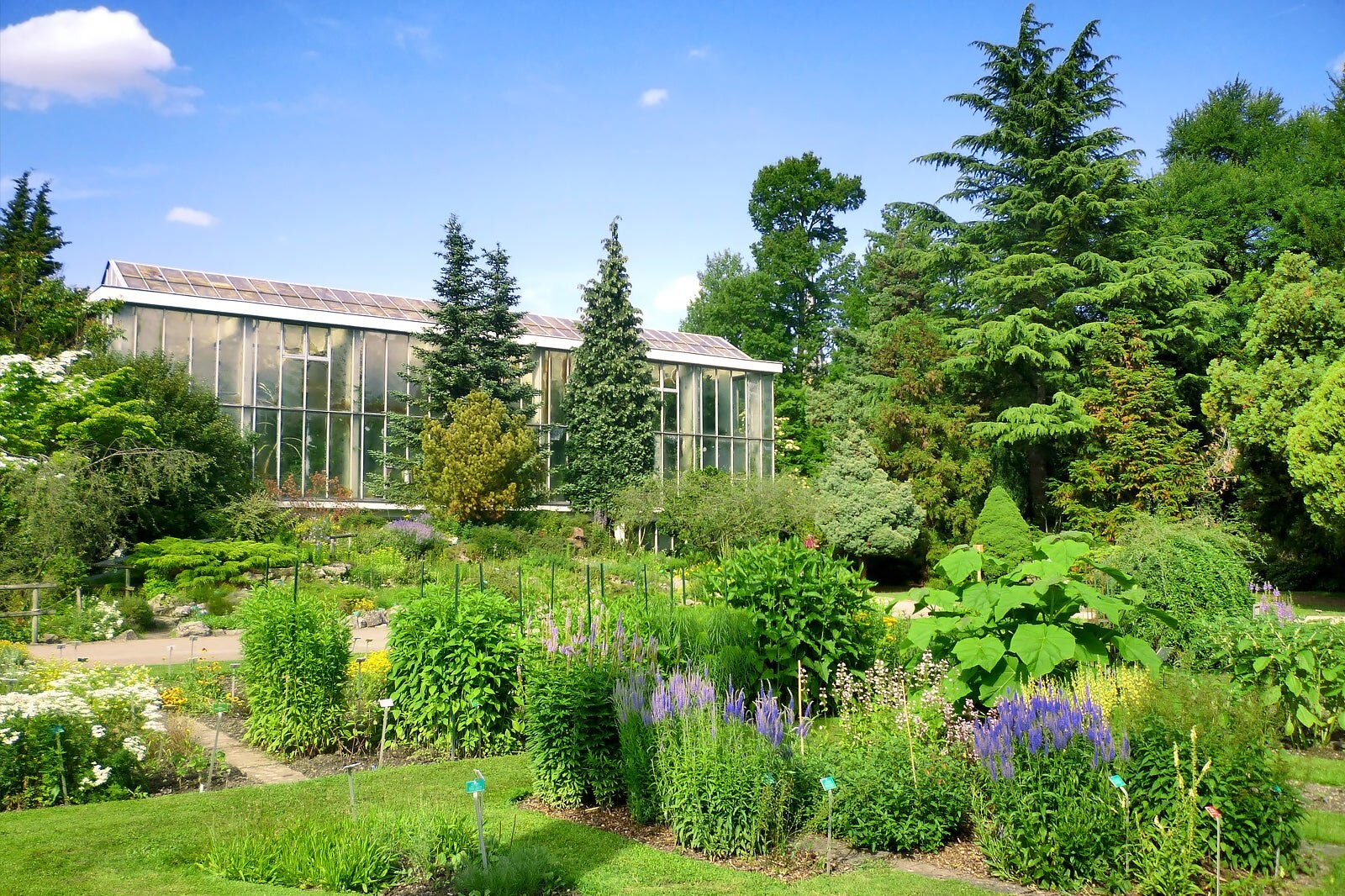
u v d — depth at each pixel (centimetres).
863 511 2850
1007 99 3422
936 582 2912
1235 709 566
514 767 759
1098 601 682
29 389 1948
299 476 2873
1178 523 1391
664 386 3644
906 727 617
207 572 1938
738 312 5044
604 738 659
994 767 541
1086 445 3005
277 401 2858
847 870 530
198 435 2317
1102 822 505
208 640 1578
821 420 4406
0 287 2408
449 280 3066
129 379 2256
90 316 2505
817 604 893
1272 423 2352
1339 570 2633
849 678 823
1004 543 2716
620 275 3334
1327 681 781
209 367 2767
